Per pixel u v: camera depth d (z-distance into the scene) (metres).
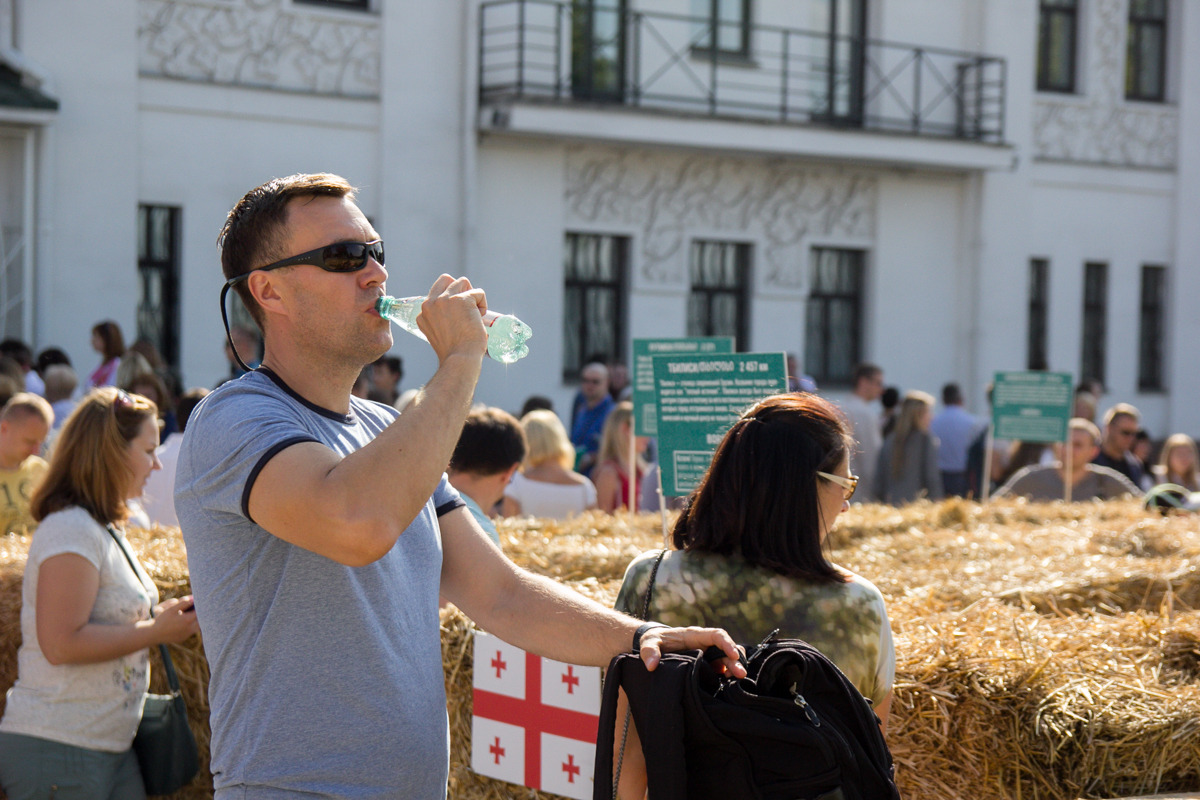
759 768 1.76
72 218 10.83
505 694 2.64
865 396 10.20
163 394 7.36
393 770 1.69
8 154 10.62
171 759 3.18
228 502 1.62
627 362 13.62
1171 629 3.04
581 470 9.15
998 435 7.24
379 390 9.76
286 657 1.67
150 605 3.15
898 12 14.89
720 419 3.58
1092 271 16.48
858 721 1.82
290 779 1.65
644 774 1.88
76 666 2.96
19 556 3.76
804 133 13.55
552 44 12.99
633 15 13.16
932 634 2.89
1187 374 16.95
